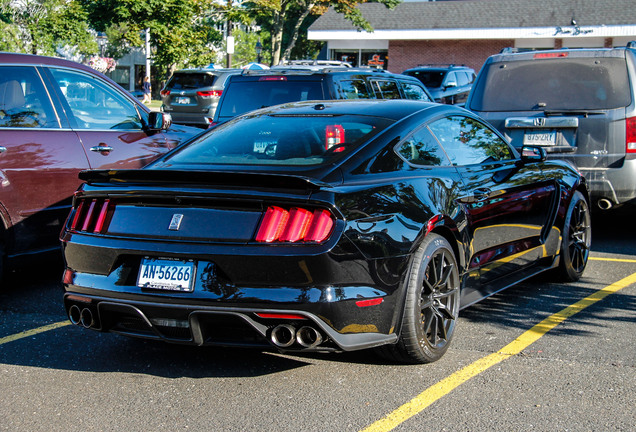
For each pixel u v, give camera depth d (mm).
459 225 4145
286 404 3434
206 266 3369
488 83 7762
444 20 37094
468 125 4875
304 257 3256
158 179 3520
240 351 4207
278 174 3590
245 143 4129
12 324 4820
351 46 39312
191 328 3385
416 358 3846
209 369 3922
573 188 5832
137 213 3594
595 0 35594
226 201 3398
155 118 6320
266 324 3338
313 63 15266
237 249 3307
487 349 4234
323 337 3369
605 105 7148
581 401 3461
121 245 3541
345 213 3375
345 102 4664
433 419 3256
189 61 29422
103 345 4375
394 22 37875
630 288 5766
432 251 3838
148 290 3457
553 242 5598
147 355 4172
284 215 3326
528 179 5168
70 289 3736
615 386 3654
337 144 3928
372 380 3730
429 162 4219
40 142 5578
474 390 3596
